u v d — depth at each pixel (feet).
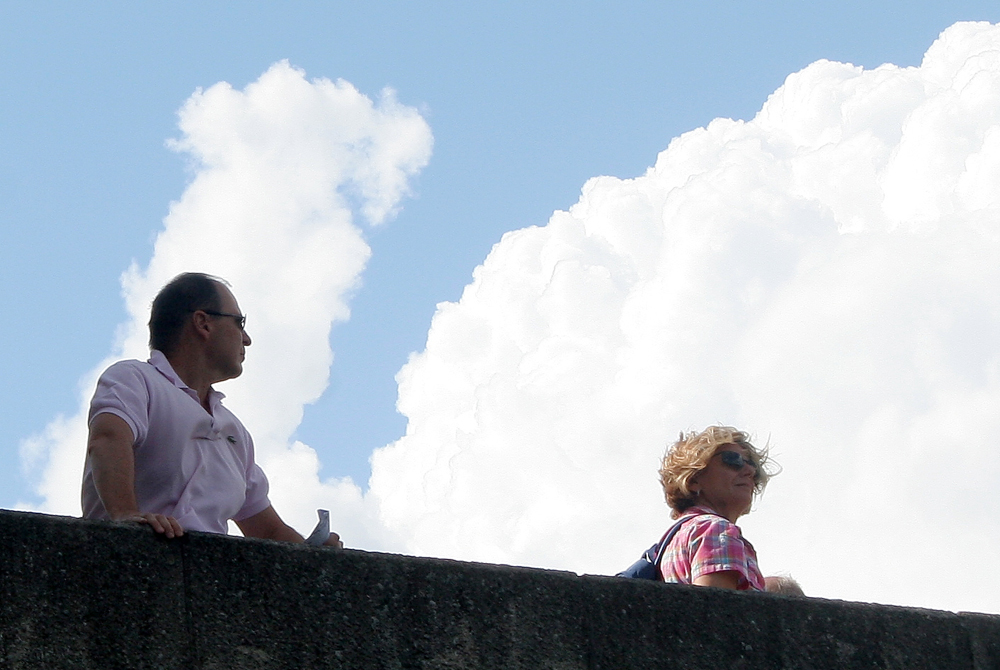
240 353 18.62
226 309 18.56
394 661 15.35
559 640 16.24
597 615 16.60
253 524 19.03
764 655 17.29
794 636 17.57
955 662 18.38
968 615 18.79
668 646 16.80
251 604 14.98
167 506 17.24
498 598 16.11
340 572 15.49
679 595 17.13
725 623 17.25
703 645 17.01
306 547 15.47
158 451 17.21
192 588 14.83
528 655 15.99
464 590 15.98
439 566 15.98
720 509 19.99
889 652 18.04
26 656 13.91
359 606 15.42
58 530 14.47
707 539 18.67
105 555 14.58
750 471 20.18
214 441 17.92
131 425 16.71
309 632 15.11
